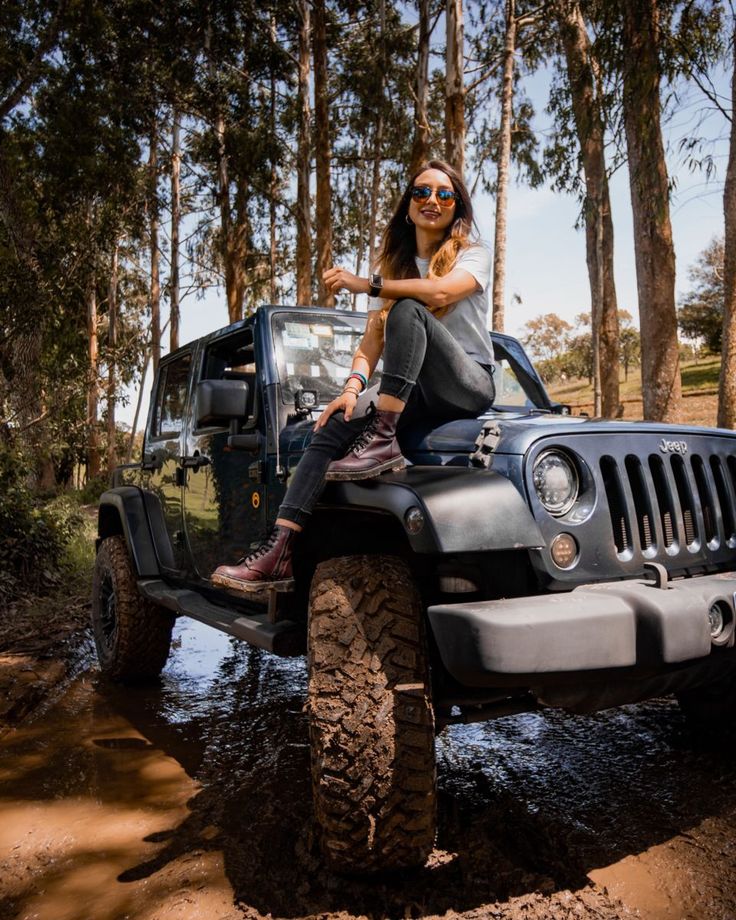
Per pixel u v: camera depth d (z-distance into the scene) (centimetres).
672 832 230
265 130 2072
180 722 353
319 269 1823
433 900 197
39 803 271
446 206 252
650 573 204
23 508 661
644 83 944
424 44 1555
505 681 180
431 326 226
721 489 251
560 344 6675
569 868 212
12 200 1472
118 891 213
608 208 1587
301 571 263
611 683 204
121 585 402
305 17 2033
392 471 223
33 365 1223
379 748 192
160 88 2019
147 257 3066
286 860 221
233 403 286
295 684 411
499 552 209
